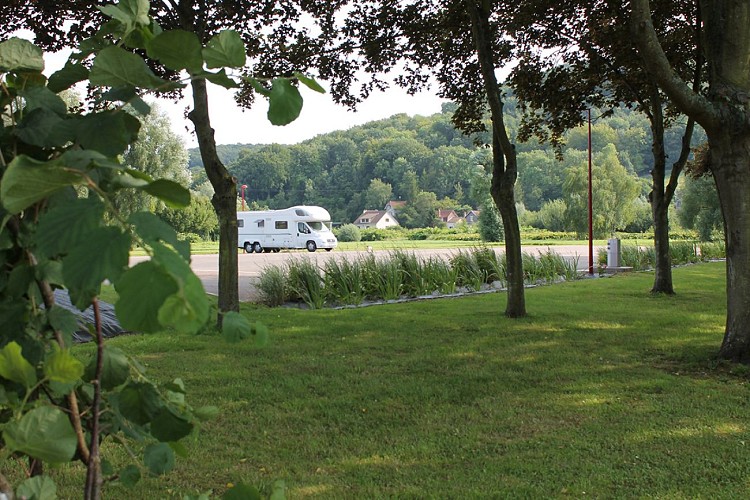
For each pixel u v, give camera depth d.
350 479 4.21
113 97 1.10
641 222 70.94
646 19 6.88
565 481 4.16
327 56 11.73
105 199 0.81
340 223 110.25
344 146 119.19
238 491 1.15
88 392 1.24
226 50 1.01
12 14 8.88
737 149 7.18
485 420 5.48
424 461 4.55
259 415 5.61
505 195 11.33
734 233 7.35
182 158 41.09
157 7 9.23
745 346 7.35
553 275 19.73
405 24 11.89
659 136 14.99
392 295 15.43
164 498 3.89
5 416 1.18
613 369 7.31
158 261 0.73
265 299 14.59
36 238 0.79
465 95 13.57
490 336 9.48
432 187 116.56
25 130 1.07
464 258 18.42
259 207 108.38
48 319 1.11
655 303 13.45
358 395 6.22
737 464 4.43
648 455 4.62
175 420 1.20
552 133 15.58
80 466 4.36
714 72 7.29
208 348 8.48
